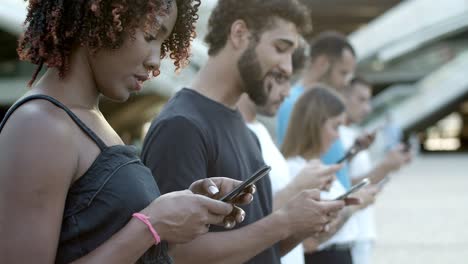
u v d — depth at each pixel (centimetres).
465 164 2058
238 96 264
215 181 190
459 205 1181
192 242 225
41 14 167
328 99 394
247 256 232
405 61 2312
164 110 246
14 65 1741
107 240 160
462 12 2214
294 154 393
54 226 155
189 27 193
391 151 468
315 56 488
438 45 2322
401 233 930
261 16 259
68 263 159
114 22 163
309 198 240
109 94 175
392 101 2278
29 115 157
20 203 151
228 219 184
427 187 1449
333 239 390
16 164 153
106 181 162
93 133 165
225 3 262
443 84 2306
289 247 266
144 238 160
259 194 262
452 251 816
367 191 364
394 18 2253
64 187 157
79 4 163
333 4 2947
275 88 264
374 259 774
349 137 511
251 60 258
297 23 262
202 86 259
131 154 171
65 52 167
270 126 465
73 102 168
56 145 156
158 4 170
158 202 164
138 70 172
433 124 2327
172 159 233
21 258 150
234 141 253
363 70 2278
